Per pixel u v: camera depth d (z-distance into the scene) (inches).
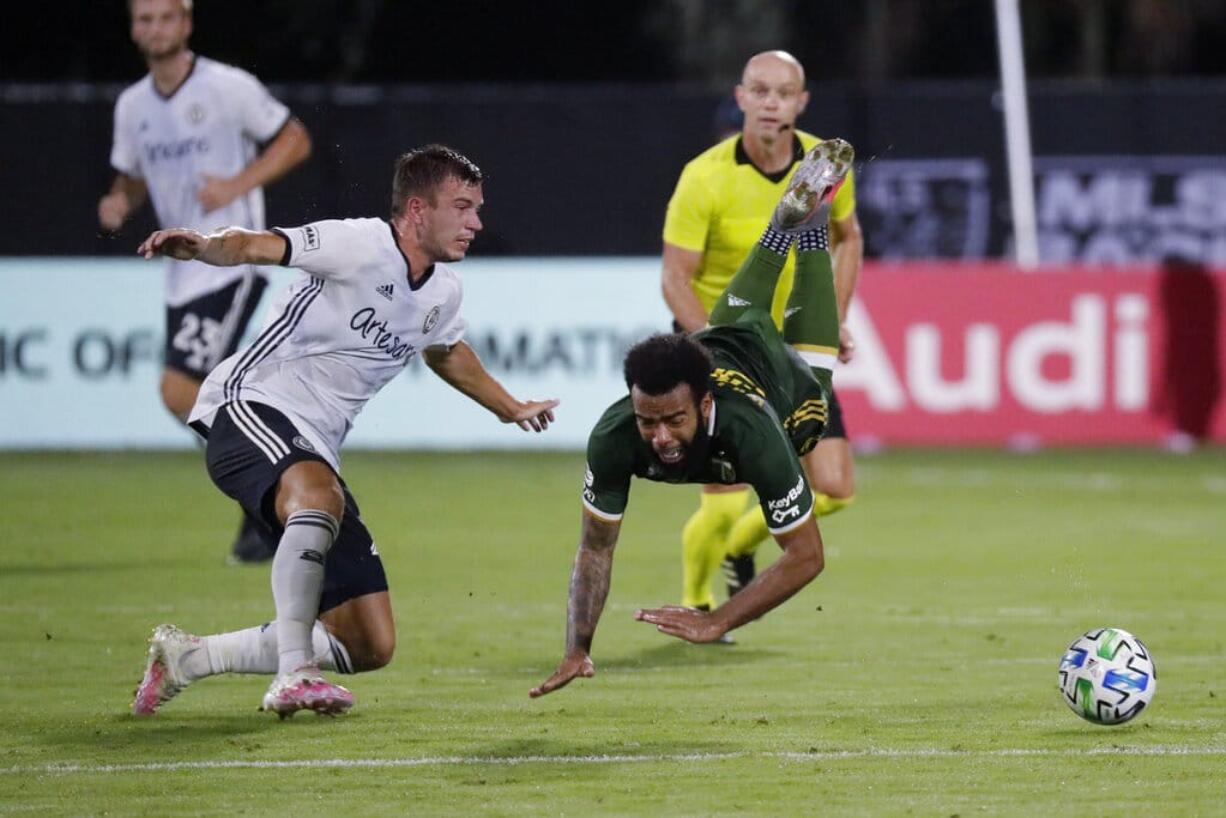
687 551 1208.8
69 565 1467.8
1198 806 729.6
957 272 2396.7
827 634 1185.4
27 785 761.6
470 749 834.2
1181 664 1063.0
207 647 893.8
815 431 923.4
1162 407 2413.9
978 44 3196.4
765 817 713.0
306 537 837.8
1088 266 2401.6
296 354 880.3
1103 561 1540.4
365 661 896.9
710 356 794.2
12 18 2839.6
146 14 1482.5
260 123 1505.9
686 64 3117.6
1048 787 761.6
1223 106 2615.7
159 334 2352.4
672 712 925.2
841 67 3176.7
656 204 2536.9
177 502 1910.7
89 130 2431.1
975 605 1311.5
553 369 2395.4
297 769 791.7
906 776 781.3
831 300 1012.5
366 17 2977.4
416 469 2258.9
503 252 2534.5
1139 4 3211.1
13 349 2331.4
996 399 2395.4
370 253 859.4
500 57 3043.8
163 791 751.1
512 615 1253.1
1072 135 2628.0
